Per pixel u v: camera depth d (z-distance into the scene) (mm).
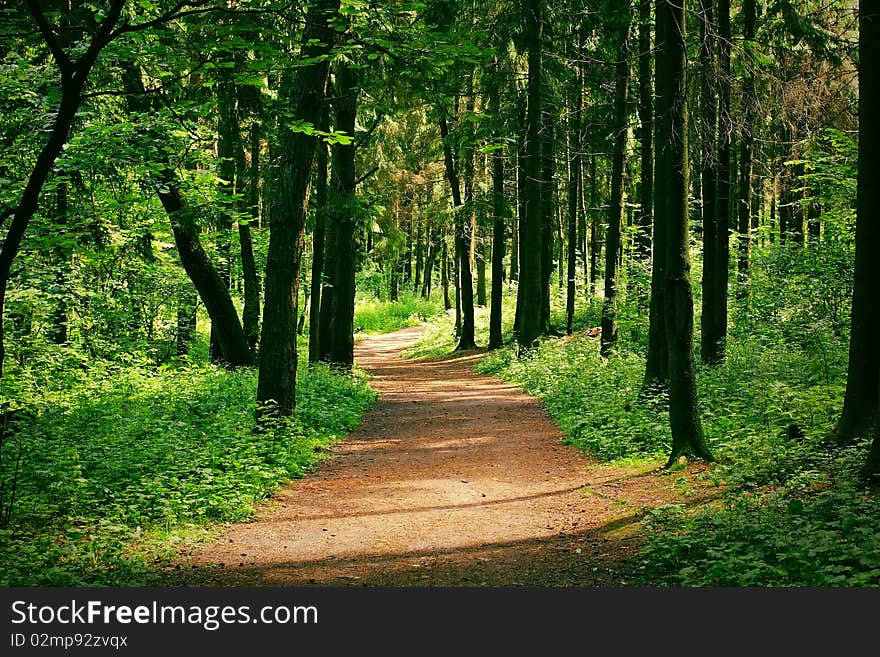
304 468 10344
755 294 17000
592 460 10664
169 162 12273
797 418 9367
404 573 6258
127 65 10500
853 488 6473
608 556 6402
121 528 6973
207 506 7949
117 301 17016
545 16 20250
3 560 5988
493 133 20953
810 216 21641
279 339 11789
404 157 31359
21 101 9750
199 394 13867
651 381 12547
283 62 6820
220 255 22109
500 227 28969
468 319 31922
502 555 6719
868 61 7465
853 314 7941
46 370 14125
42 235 10375
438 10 15820
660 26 10258
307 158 11680
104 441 10070
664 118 9609
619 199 18766
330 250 24547
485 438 13031
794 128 11375
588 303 29391
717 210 14969
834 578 4629
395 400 18641
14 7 7289
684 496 7832
